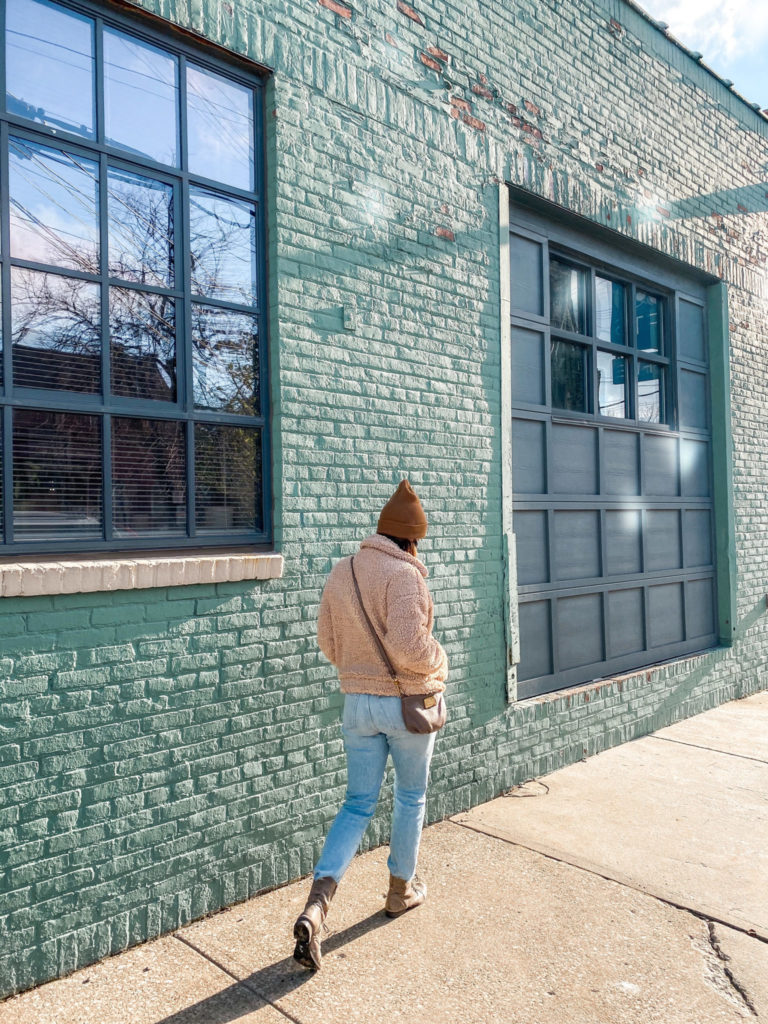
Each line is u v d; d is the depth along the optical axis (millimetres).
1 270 2834
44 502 2934
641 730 5953
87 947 2875
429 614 2973
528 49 5172
